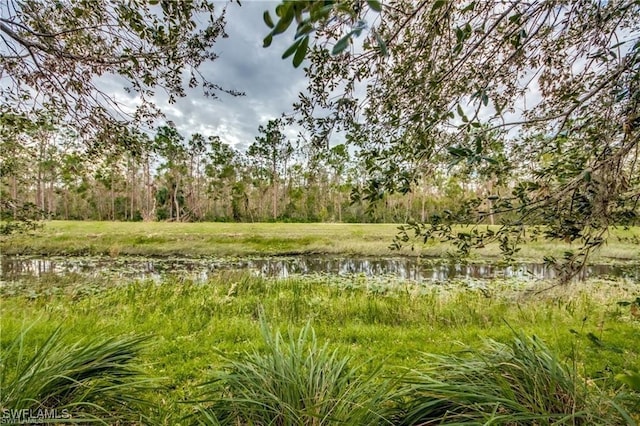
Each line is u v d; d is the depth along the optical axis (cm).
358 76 167
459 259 177
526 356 186
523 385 172
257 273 886
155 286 622
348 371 206
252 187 3528
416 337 366
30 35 206
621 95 123
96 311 452
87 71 229
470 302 498
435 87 142
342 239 1459
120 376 207
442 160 149
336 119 169
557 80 180
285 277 772
